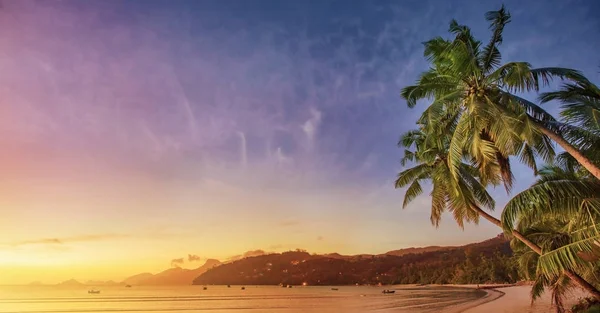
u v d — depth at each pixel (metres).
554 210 12.91
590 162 12.48
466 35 16.64
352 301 105.50
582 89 14.43
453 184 19.52
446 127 17.84
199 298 153.00
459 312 47.16
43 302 131.88
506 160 16.91
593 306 24.06
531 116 14.66
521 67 13.83
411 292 157.12
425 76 18.06
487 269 181.62
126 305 111.19
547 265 13.23
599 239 11.98
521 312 40.53
